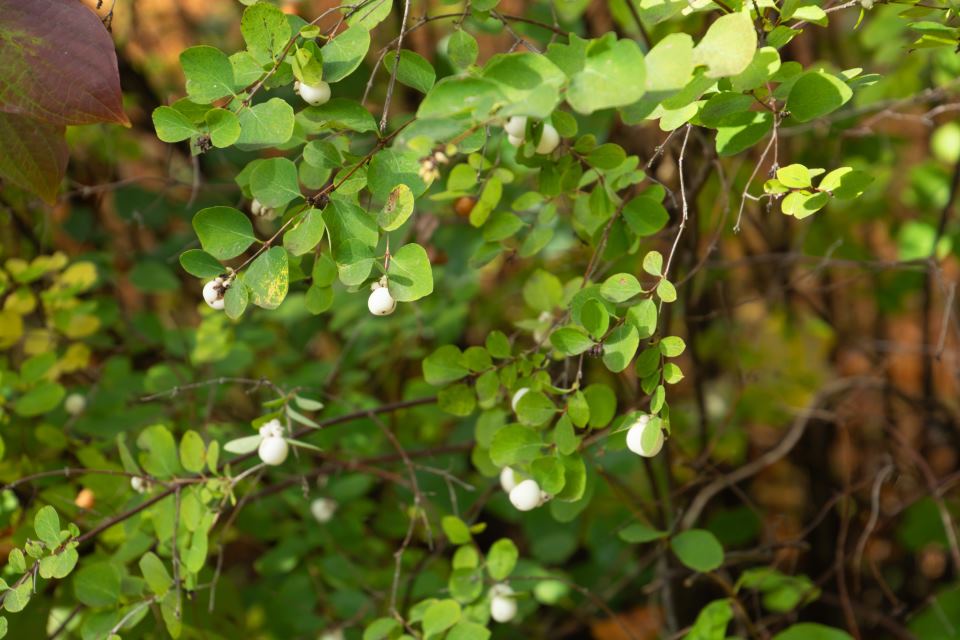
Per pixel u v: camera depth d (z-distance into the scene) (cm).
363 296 94
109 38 68
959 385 110
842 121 98
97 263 97
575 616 99
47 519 72
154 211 100
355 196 68
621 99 62
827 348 113
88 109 68
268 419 76
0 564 82
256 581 96
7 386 84
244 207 94
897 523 103
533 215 82
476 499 93
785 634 81
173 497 77
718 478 89
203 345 91
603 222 75
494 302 99
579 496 71
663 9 68
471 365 74
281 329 103
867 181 68
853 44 104
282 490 87
